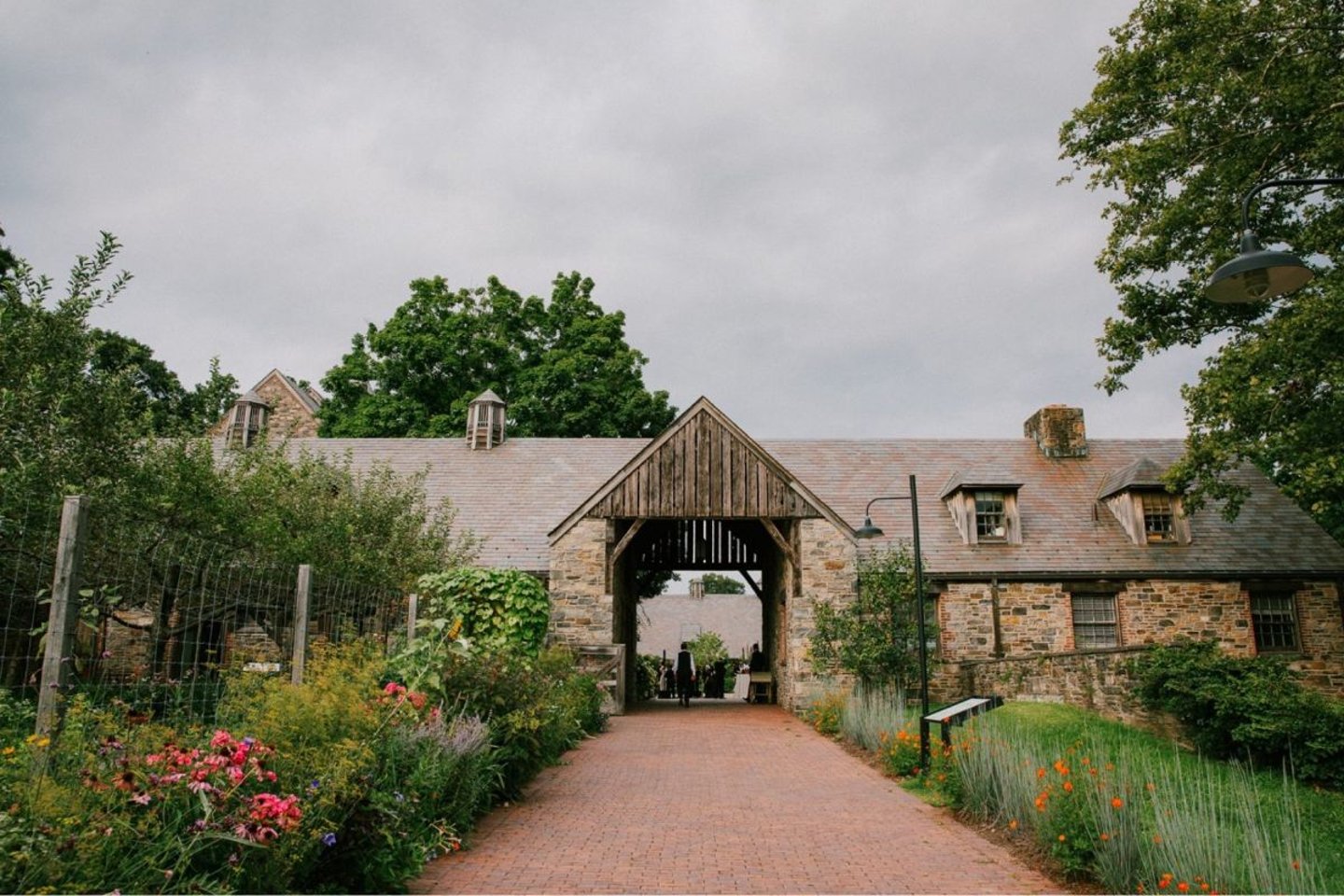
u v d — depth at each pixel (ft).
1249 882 17.72
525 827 23.94
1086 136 56.70
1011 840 23.08
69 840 11.81
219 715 19.70
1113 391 57.57
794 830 24.44
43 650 18.99
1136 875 18.54
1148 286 55.88
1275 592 66.08
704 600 171.83
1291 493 44.70
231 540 30.22
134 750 14.62
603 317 110.22
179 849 13.01
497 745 27.37
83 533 15.99
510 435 101.65
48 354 25.94
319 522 40.88
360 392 108.27
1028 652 64.44
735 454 61.87
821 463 79.30
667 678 93.20
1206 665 45.83
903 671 56.08
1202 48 48.65
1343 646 64.90
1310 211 52.90
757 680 72.59
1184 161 51.11
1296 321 43.55
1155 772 33.04
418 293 108.58
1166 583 65.57
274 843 14.38
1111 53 54.75
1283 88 46.32
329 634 31.78
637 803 27.81
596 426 102.83
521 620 42.37
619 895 17.84
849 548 60.18
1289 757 39.14
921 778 31.73
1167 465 76.28
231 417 89.04
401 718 22.03
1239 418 45.93
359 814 17.15
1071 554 67.26
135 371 29.63
